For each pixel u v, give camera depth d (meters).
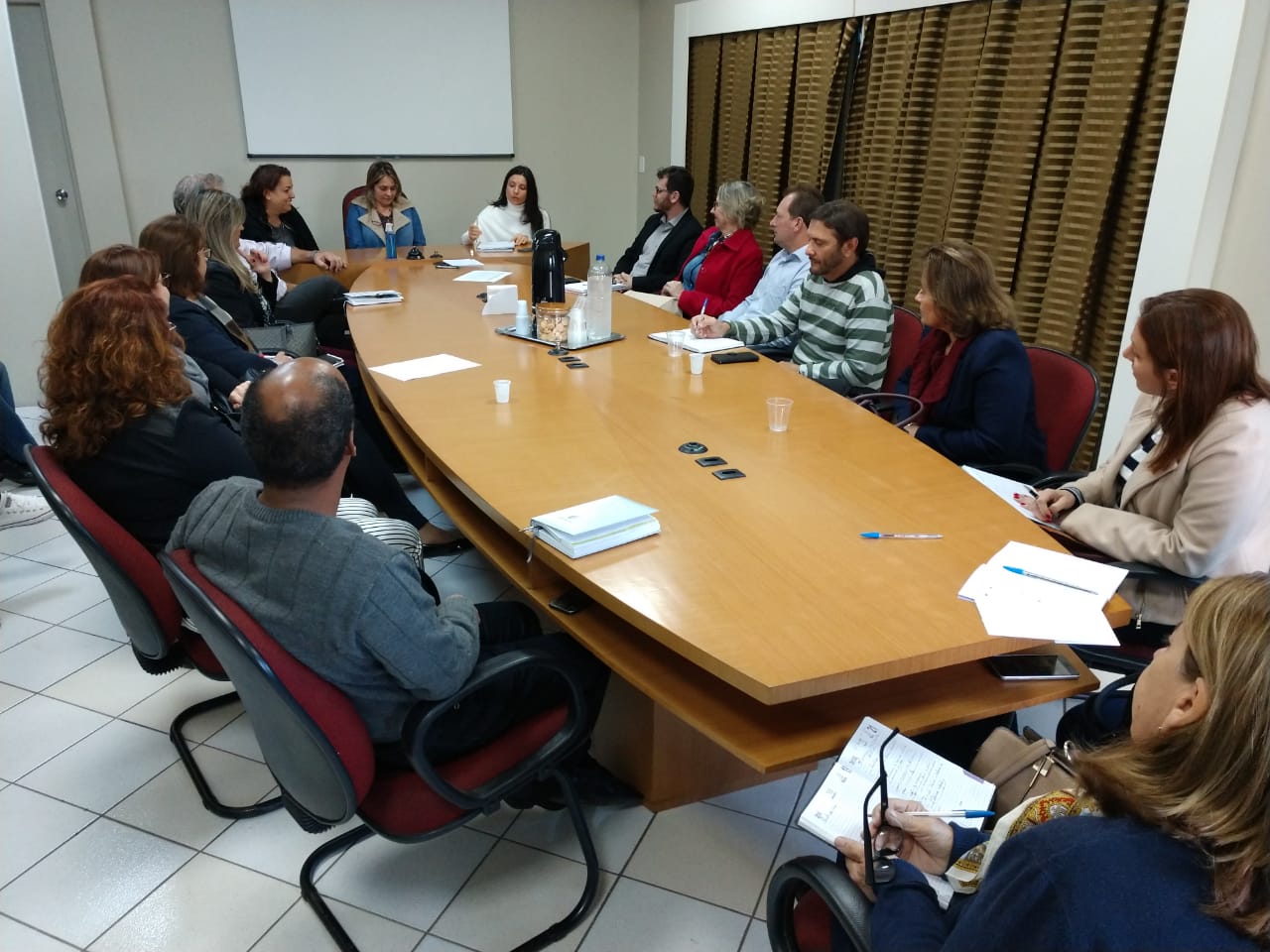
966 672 1.51
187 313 2.79
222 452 1.85
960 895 1.02
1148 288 3.07
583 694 1.48
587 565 1.54
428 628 1.25
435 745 1.42
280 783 1.40
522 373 2.75
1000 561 1.58
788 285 3.61
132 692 2.32
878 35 4.26
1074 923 0.68
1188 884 0.67
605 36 6.80
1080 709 1.55
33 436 3.83
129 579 1.58
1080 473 2.28
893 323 3.13
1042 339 3.57
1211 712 0.70
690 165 6.21
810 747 1.33
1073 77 3.31
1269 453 1.66
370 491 2.88
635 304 3.99
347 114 6.16
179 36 5.62
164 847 1.82
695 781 1.93
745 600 1.44
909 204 4.23
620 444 2.13
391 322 3.41
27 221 4.37
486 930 1.63
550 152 6.93
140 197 5.81
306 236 5.39
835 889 1.03
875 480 1.95
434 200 6.64
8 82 4.19
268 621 1.21
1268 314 2.79
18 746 2.11
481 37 6.36
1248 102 2.76
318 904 1.66
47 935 1.61
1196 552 1.69
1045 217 3.51
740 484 1.91
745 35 5.33
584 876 1.75
